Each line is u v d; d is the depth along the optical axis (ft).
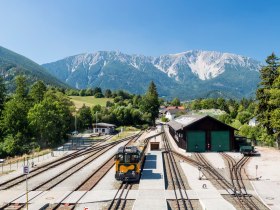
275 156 181.78
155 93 539.29
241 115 392.27
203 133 207.10
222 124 207.31
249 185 112.47
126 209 85.81
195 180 119.75
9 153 209.46
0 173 137.80
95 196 98.02
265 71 226.79
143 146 170.30
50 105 259.80
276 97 211.20
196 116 250.98
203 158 177.17
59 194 100.94
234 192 99.55
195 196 96.99
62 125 271.49
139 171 118.21
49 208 87.56
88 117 422.82
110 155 193.06
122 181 117.39
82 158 182.50
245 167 148.15
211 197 95.09
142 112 528.63
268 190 105.40
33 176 130.21
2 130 237.66
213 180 119.85
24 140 229.66
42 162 168.14
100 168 147.95
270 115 218.79
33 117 244.63
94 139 312.29
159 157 176.35
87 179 122.31
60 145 257.75
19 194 101.19
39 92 373.40
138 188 106.63
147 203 88.38
